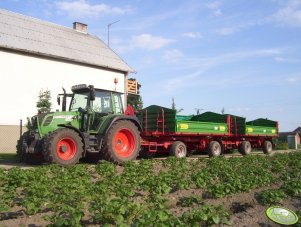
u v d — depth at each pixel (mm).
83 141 11859
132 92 28391
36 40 22734
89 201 6500
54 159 10977
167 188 7621
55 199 6156
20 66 20672
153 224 4691
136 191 7945
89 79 24031
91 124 12648
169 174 9156
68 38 26000
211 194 7645
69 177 8539
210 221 5371
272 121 24438
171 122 15914
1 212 6062
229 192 7676
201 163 13523
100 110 13023
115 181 8086
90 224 5469
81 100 12984
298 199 7523
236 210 6855
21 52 20766
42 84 21562
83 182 7965
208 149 18078
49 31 25328
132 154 13023
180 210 6328
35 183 7559
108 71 25219
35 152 11750
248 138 21547
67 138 11375
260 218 5844
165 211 5020
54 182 7848
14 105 20250
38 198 6289
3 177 8469
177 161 13266
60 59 22516
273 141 24453
